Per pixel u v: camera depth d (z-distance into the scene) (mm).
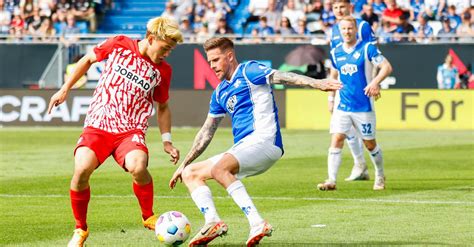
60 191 18609
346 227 13711
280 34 39375
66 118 36750
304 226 13836
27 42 36875
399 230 13383
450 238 12648
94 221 14453
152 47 12109
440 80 35062
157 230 11867
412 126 35188
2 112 36969
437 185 19500
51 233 13352
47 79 36875
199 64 36281
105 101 12141
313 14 39844
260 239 11625
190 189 11969
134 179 12336
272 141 12125
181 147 28484
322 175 21594
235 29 40812
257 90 12141
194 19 41281
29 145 29609
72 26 42188
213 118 12555
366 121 18594
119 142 12102
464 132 33969
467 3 38938
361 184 19875
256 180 20516
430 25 38781
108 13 43531
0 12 42094
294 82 11703
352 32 18578
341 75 18812
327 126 35688
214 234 11719
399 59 35156
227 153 12055
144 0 43906
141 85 12164
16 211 15703
